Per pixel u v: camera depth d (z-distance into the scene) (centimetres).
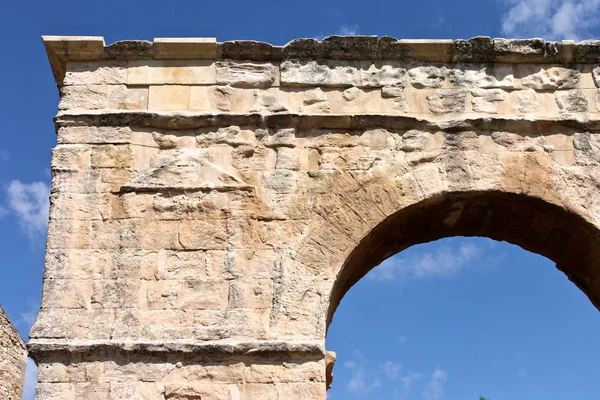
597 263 2077
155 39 2092
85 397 1783
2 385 2908
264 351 1808
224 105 2061
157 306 1867
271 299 1869
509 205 2019
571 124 2036
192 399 1788
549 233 2080
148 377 1800
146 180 1980
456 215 2059
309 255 1912
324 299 1872
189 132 2038
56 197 1959
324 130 2030
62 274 1889
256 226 1938
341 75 2083
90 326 1844
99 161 1998
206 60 2106
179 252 1917
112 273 1895
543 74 2094
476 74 2089
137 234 1930
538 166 1998
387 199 1964
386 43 2092
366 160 1995
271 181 1980
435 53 2094
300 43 2098
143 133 2033
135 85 2080
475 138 2019
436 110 2052
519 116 2044
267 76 2083
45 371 1800
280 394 1784
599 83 2088
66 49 2094
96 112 2041
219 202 1959
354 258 1969
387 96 2064
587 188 1989
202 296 1875
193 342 1820
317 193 1966
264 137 2025
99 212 1950
